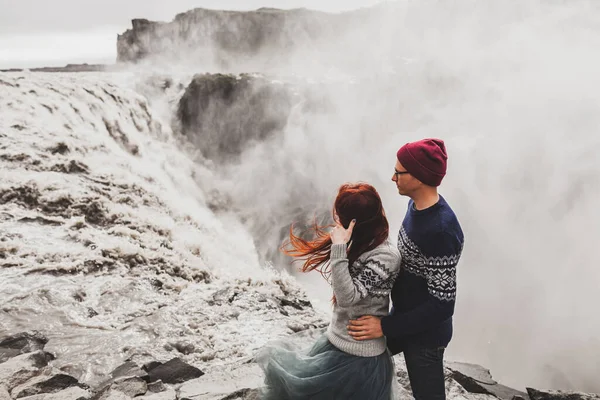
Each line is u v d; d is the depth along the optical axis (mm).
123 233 8133
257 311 5969
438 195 2240
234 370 3652
